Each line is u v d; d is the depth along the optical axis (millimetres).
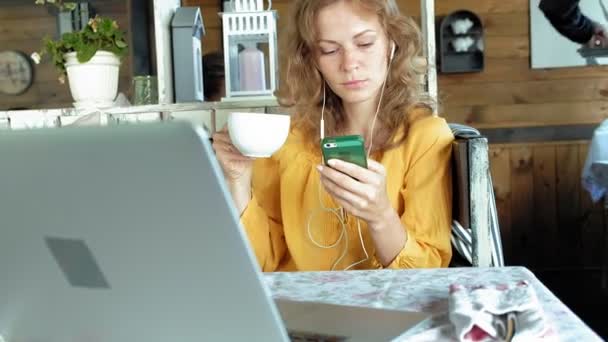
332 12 1191
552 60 3729
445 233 1188
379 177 979
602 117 3764
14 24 3822
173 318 515
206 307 499
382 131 1331
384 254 1097
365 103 1327
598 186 3074
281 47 1484
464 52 3750
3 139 454
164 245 471
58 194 468
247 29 1640
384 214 1028
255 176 1387
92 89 1772
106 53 1759
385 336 604
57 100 3865
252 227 1276
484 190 1059
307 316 675
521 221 3834
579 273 3754
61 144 442
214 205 440
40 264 521
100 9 3738
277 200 1388
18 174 468
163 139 417
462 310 611
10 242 515
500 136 3824
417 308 716
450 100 3834
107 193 454
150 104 1842
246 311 491
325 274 910
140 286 502
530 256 3846
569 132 3787
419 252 1113
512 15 3752
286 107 1459
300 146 1358
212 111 1675
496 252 1112
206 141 416
